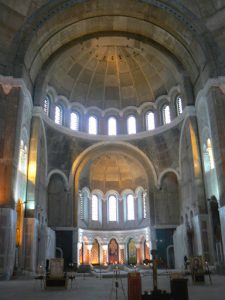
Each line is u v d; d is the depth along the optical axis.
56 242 29.56
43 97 26.41
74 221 30.33
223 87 21.41
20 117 20.95
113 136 32.91
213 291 10.66
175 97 30.95
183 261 27.20
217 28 22.61
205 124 23.69
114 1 23.61
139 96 34.00
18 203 21.94
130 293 7.79
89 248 34.19
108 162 36.12
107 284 14.74
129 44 28.59
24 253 21.72
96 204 36.34
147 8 24.00
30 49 22.62
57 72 29.94
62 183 30.77
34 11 22.45
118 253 35.41
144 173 33.41
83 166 32.19
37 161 24.58
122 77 33.31
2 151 19.64
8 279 18.00
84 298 9.30
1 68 21.16
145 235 33.94
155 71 31.58
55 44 26.08
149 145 32.34
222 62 22.05
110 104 34.50
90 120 33.88
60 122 31.34
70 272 26.56
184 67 26.89
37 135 24.75
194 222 24.84
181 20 23.28
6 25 21.62
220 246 22.30
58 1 22.88
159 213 31.30
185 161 28.42
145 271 25.70
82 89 33.09
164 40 26.50
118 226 36.09
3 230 18.28
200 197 23.89
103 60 31.86
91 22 25.66
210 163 23.25
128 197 36.75
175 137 30.09
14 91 20.97
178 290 7.80
